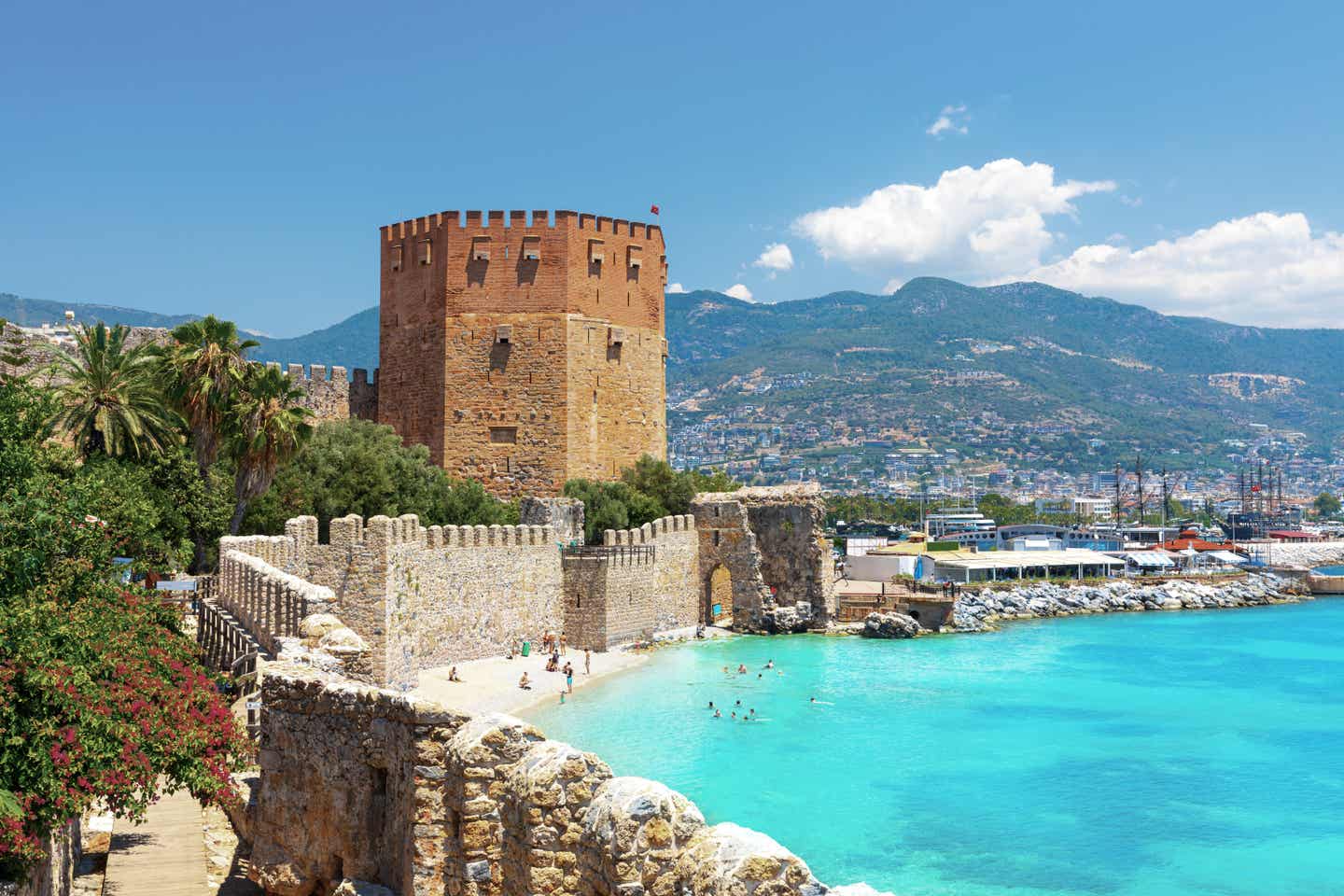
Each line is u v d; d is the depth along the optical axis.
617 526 107.44
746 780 62.72
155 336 93.81
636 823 13.89
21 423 31.75
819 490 118.38
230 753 25.92
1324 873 51.91
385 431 105.44
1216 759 73.19
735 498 114.94
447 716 18.02
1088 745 75.69
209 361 72.06
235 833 28.02
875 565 160.25
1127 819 59.66
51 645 23.34
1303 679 103.06
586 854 14.72
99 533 31.67
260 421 72.50
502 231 115.25
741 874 12.66
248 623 47.84
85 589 29.47
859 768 66.50
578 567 93.44
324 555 64.31
